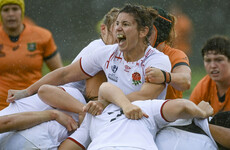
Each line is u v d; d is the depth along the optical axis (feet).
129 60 43.14
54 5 157.79
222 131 39.63
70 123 42.80
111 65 43.75
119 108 40.06
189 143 39.22
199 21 148.15
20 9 65.57
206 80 55.11
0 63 64.13
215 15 149.79
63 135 42.34
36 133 40.83
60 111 43.24
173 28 52.75
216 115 43.06
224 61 51.39
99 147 36.81
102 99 41.63
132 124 37.78
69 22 158.10
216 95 53.88
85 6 157.99
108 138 37.24
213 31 147.54
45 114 42.04
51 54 69.15
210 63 52.08
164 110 38.45
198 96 55.21
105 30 50.34
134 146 36.09
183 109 37.55
